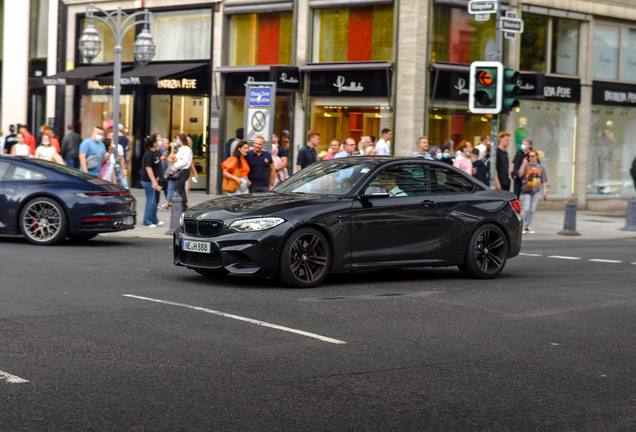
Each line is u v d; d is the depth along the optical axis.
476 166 17.59
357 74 23.20
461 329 7.35
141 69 26.94
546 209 25.23
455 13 23.03
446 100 22.94
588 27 26.00
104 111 29.00
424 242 10.23
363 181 9.97
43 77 28.41
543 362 6.25
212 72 26.16
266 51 25.45
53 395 5.00
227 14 25.97
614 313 8.41
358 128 23.36
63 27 30.28
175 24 27.25
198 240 9.31
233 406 4.89
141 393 5.10
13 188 13.11
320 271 9.50
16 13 31.97
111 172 18.22
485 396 5.28
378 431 4.53
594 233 19.09
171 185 17.16
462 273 11.25
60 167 13.70
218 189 26.06
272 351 6.27
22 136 21.06
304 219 9.31
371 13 23.30
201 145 26.48
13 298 8.12
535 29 24.88
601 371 6.03
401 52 22.50
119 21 18.64
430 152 18.42
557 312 8.38
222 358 6.00
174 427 4.50
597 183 26.67
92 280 9.49
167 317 7.39
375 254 9.84
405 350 6.46
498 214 10.89
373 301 8.66
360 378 5.61
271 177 16.69
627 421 4.84
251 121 17.50
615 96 26.67
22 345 6.19
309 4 24.16
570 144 25.91
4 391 5.05
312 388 5.32
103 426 4.47
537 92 23.94
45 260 11.16
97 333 6.66
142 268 10.73
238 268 9.14
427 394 5.28
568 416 4.91
